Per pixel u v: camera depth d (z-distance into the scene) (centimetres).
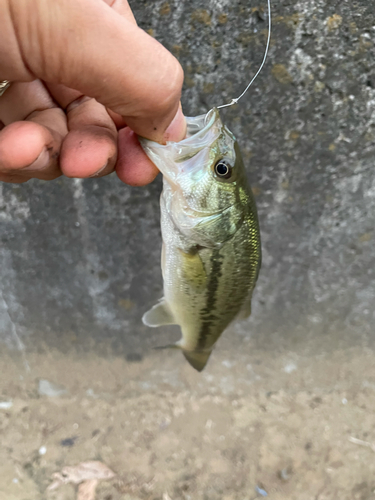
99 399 33
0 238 26
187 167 16
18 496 28
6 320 30
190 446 31
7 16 11
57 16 11
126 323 30
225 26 19
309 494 29
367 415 33
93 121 16
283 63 20
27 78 12
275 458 30
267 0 19
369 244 26
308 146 22
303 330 31
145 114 13
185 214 16
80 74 12
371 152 22
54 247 26
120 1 16
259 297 29
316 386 34
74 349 32
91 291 28
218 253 17
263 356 33
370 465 30
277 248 26
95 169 14
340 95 21
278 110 21
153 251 26
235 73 20
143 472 30
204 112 21
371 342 31
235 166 16
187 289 18
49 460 30
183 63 20
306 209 24
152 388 34
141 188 23
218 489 29
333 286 28
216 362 33
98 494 28
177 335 31
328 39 19
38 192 24
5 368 33
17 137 12
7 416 32
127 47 12
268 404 33
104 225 25
